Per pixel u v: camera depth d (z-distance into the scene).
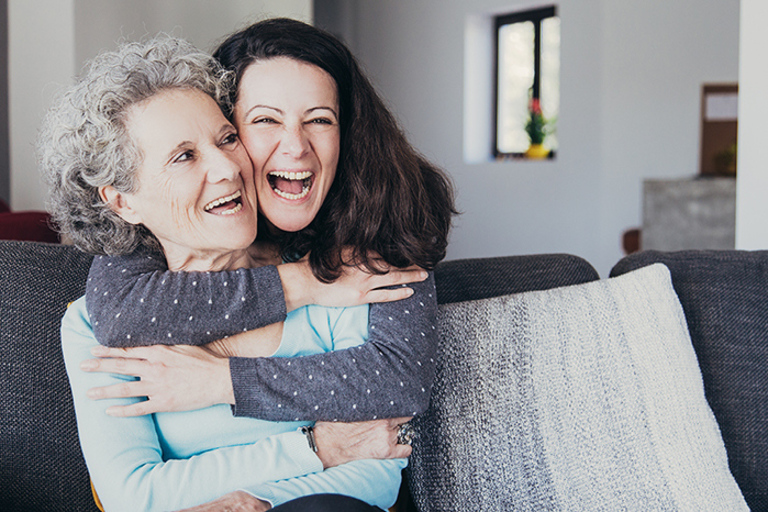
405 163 1.19
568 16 5.66
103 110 0.97
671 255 1.50
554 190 5.83
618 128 5.49
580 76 5.63
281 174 1.11
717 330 1.42
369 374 1.05
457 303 1.30
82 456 1.16
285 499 0.99
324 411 1.02
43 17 3.24
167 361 1.01
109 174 0.99
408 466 1.24
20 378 1.15
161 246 1.11
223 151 1.02
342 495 0.90
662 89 5.37
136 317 0.99
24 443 1.14
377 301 1.13
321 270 1.10
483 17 6.26
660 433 1.24
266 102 1.07
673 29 5.30
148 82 0.99
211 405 1.03
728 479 1.25
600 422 1.23
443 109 6.45
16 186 3.41
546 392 1.23
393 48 6.81
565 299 1.32
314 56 1.09
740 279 1.45
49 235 2.04
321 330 1.14
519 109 6.33
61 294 1.19
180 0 3.67
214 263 1.11
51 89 3.25
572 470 1.20
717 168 5.06
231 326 1.02
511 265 1.46
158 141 0.98
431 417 1.21
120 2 3.38
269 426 1.08
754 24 2.09
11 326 1.16
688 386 1.28
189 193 1.00
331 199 1.16
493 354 1.24
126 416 1.00
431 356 1.12
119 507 0.96
